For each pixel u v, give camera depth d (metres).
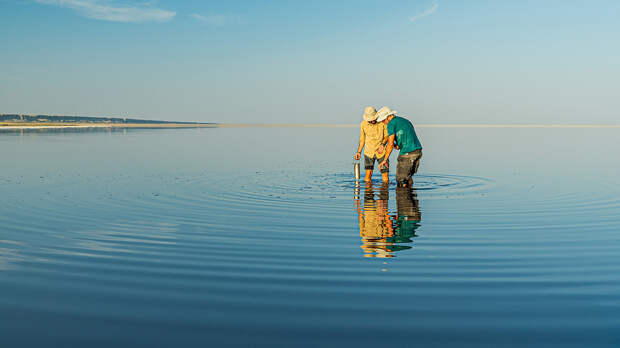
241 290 3.78
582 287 3.83
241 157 20.25
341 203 8.20
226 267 4.41
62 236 5.70
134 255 4.84
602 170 14.37
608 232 5.86
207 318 3.22
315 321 3.17
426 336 2.94
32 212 7.29
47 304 3.48
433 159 19.17
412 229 6.05
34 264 4.50
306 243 5.32
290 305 3.45
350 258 4.69
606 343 2.83
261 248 5.09
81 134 51.03
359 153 11.78
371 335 2.95
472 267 4.38
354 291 3.73
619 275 4.14
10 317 3.24
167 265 4.48
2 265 4.46
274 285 3.89
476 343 2.84
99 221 6.59
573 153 23.09
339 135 60.59
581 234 5.76
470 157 20.36
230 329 3.05
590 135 59.16
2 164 15.76
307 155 21.97
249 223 6.45
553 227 6.18
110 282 3.98
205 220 6.67
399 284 3.90
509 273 4.20
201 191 9.74
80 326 3.10
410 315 3.26
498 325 3.09
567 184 10.99
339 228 6.12
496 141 39.03
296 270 4.30
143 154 21.33
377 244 5.26
